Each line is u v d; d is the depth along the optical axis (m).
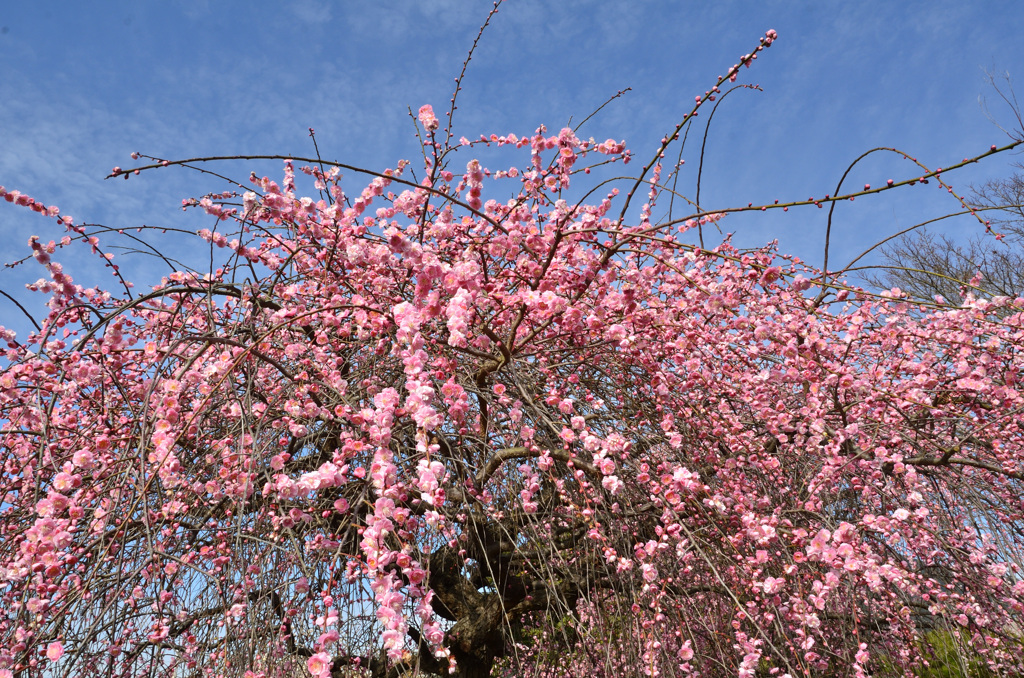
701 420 3.63
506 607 4.57
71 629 2.35
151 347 2.90
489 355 2.99
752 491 3.63
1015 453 4.03
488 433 3.41
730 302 2.71
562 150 3.37
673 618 3.23
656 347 3.84
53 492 2.25
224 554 2.88
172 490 2.59
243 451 2.51
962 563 3.63
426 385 2.38
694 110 3.17
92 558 2.69
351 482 2.79
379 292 3.34
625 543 3.32
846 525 2.85
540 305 2.83
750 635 3.22
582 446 3.16
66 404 3.21
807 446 3.88
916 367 3.92
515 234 3.05
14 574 2.11
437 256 3.22
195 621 2.76
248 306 3.21
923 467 4.10
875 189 2.51
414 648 3.09
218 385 2.38
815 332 3.88
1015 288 11.46
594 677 4.00
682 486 2.95
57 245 3.16
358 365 3.43
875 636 3.91
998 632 3.77
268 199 3.00
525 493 3.09
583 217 3.41
